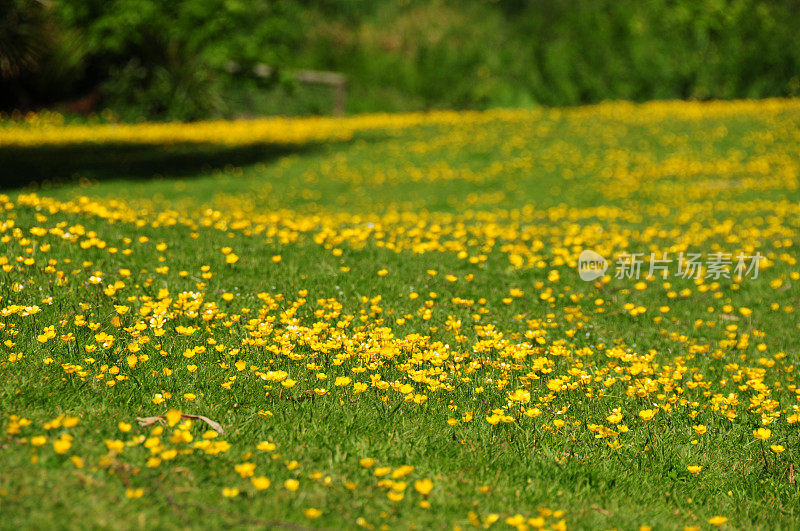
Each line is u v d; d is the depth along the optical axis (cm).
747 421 671
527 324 889
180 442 479
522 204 2002
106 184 2047
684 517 522
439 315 881
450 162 2572
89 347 614
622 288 1082
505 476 538
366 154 2691
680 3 4031
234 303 834
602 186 2216
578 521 485
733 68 3881
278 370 644
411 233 1216
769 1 4147
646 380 695
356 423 585
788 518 531
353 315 842
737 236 1448
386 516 448
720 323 966
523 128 3145
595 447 599
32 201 1082
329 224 1328
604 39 4019
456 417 622
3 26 2208
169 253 990
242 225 1165
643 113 3412
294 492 466
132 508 420
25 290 774
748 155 2588
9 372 592
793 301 1058
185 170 2362
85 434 509
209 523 418
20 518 398
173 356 669
